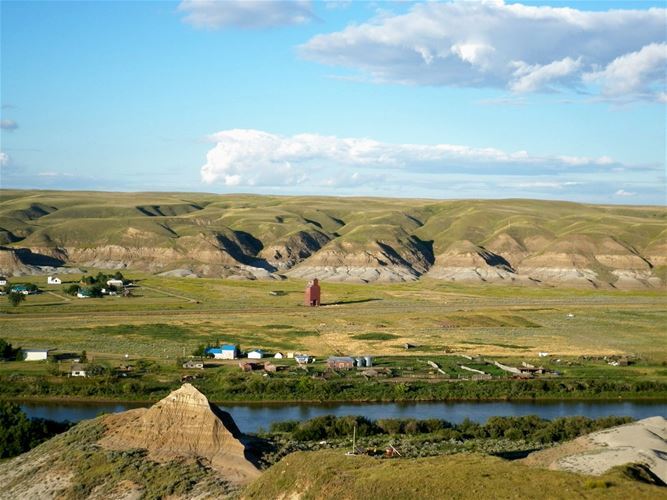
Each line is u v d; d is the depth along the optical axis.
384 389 121.88
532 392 123.56
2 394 117.31
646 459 65.88
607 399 122.50
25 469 74.19
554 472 55.62
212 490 65.00
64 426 92.06
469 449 84.56
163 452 73.25
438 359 147.50
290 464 61.91
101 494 66.94
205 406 76.25
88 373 126.88
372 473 57.03
